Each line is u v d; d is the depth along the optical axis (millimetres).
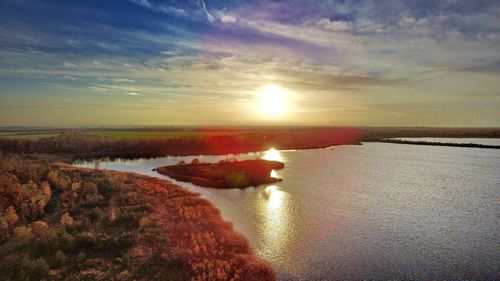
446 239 29469
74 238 24750
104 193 40656
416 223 33969
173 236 26859
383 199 44250
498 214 37656
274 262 24141
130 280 19734
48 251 23000
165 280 19938
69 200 36438
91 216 31594
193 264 21562
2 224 26172
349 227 32375
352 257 25297
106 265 21484
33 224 27500
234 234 28656
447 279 22047
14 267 20234
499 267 23781
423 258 25281
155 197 40281
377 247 27312
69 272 20500
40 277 19578
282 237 29250
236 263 22500
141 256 22922
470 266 23984
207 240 26016
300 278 21828
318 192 48062
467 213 38031
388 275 22469
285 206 39938
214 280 19953
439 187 52938
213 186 51469
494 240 29250
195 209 35469
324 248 26922
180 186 49906
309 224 33062
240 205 40188
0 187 34812
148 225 29078
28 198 34125
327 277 22047
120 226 29062
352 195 46469
